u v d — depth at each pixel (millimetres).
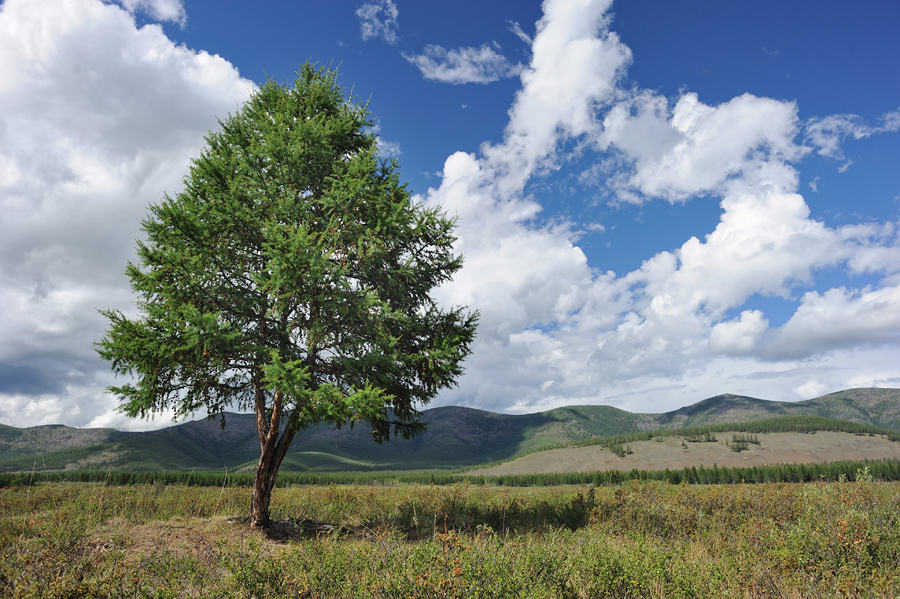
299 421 11617
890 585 5043
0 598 5129
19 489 13734
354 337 12547
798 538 6664
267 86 15688
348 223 13039
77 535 7516
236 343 11930
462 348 13703
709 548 8234
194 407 13500
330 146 14547
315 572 5031
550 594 4918
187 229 12109
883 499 9273
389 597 4422
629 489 13484
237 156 13734
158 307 11086
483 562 4949
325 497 16938
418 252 14297
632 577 5191
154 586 5598
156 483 17109
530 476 151125
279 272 11438
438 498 15852
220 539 8750
